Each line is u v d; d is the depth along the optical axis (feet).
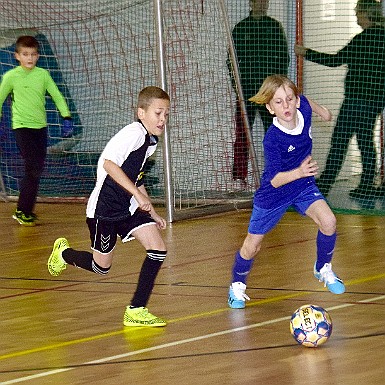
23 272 39.47
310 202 30.76
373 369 23.15
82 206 62.23
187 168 62.34
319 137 63.72
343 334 27.04
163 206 60.34
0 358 25.55
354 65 60.39
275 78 29.89
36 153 53.42
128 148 28.94
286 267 38.73
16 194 66.18
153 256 29.01
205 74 62.64
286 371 23.25
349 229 49.26
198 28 61.62
